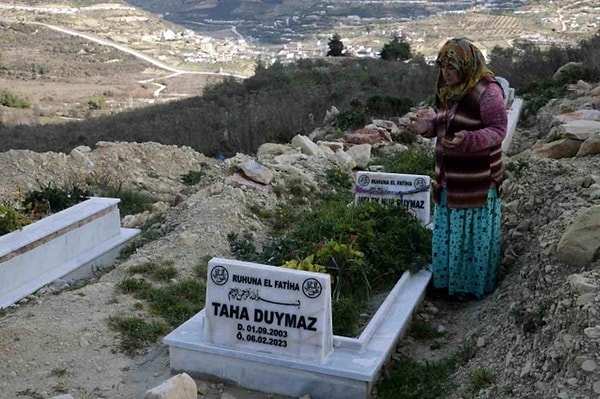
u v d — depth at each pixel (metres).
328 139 16.19
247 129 19.12
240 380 5.30
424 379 5.26
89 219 8.52
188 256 7.74
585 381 4.10
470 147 6.05
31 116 39.28
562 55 24.20
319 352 5.11
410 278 6.72
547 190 7.52
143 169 13.44
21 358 5.65
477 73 6.11
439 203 6.55
